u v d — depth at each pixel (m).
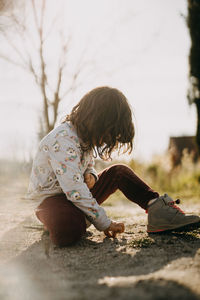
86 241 1.83
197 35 7.33
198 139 7.45
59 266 1.39
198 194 5.40
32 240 1.84
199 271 1.18
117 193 4.89
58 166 1.72
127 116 1.79
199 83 7.31
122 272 1.28
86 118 1.75
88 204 1.74
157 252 1.54
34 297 1.00
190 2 7.35
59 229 1.67
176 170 7.56
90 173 1.93
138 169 6.58
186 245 1.64
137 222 2.41
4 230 2.09
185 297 0.94
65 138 1.75
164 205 1.86
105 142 1.76
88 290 1.04
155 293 0.97
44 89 4.55
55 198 1.79
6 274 1.25
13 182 5.45
